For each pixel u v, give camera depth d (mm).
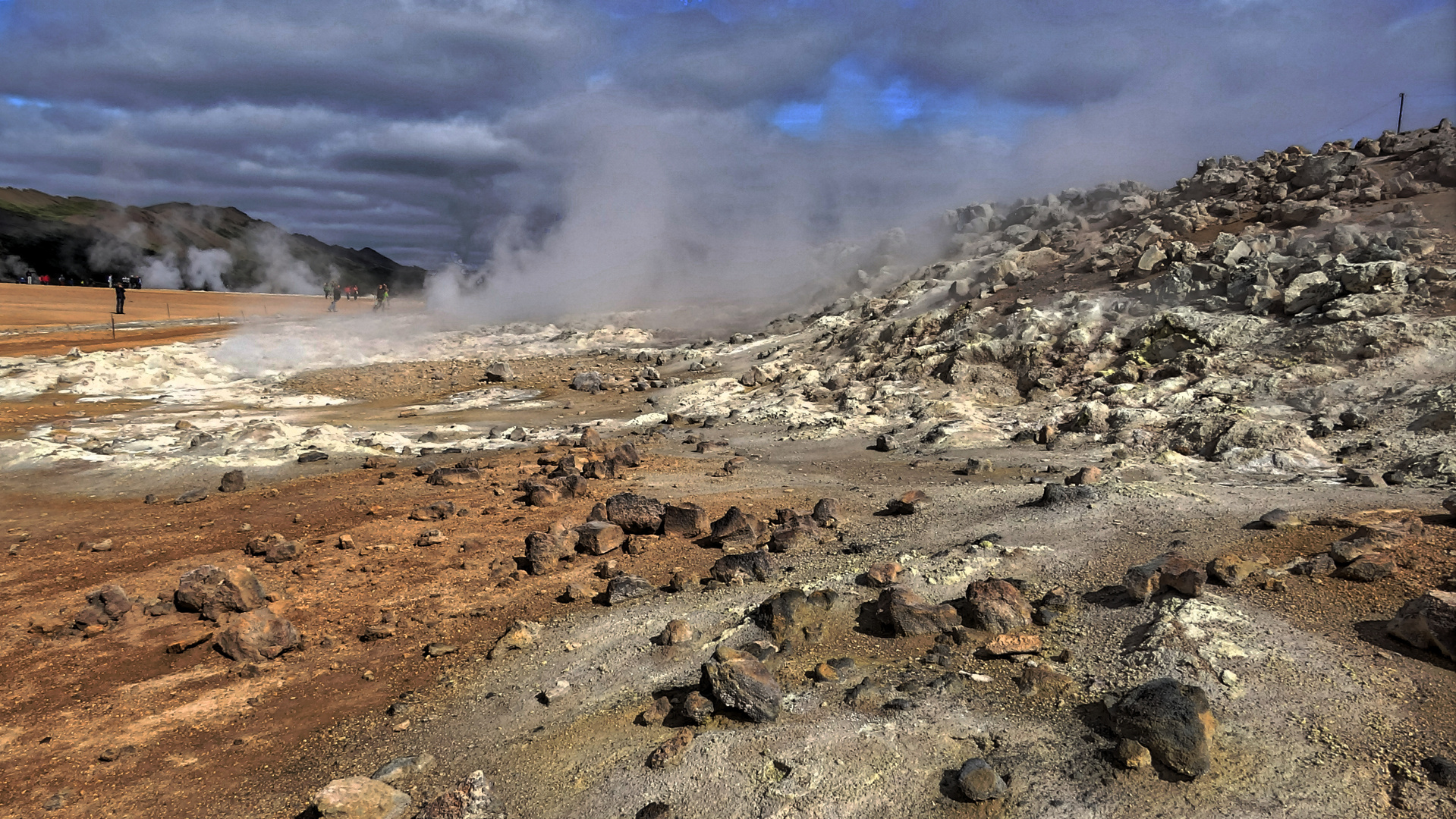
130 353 21359
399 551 8375
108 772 4836
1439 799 3508
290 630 6340
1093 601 5664
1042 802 3775
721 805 4012
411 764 4672
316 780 4695
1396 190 18094
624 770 4383
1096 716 4312
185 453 12508
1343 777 3699
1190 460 9461
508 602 7004
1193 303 15109
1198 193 22234
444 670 5887
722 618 6047
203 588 6941
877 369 17188
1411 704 4117
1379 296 12797
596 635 6125
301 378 21328
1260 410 10867
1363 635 4758
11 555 8477
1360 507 6848
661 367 22266
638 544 8023
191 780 4734
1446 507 6199
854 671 5105
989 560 6602
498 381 21094
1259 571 5660
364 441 13820
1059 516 7445
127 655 6273
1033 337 15609
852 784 4023
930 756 4160
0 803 4574
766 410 15312
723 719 4668
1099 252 19672
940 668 5016
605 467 11133
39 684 5855
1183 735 3836
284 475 11781
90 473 11562
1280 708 4180
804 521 8148
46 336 25953
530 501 9953
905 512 8523
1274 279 14805
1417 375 10852
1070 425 11969
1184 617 5051
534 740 4812
